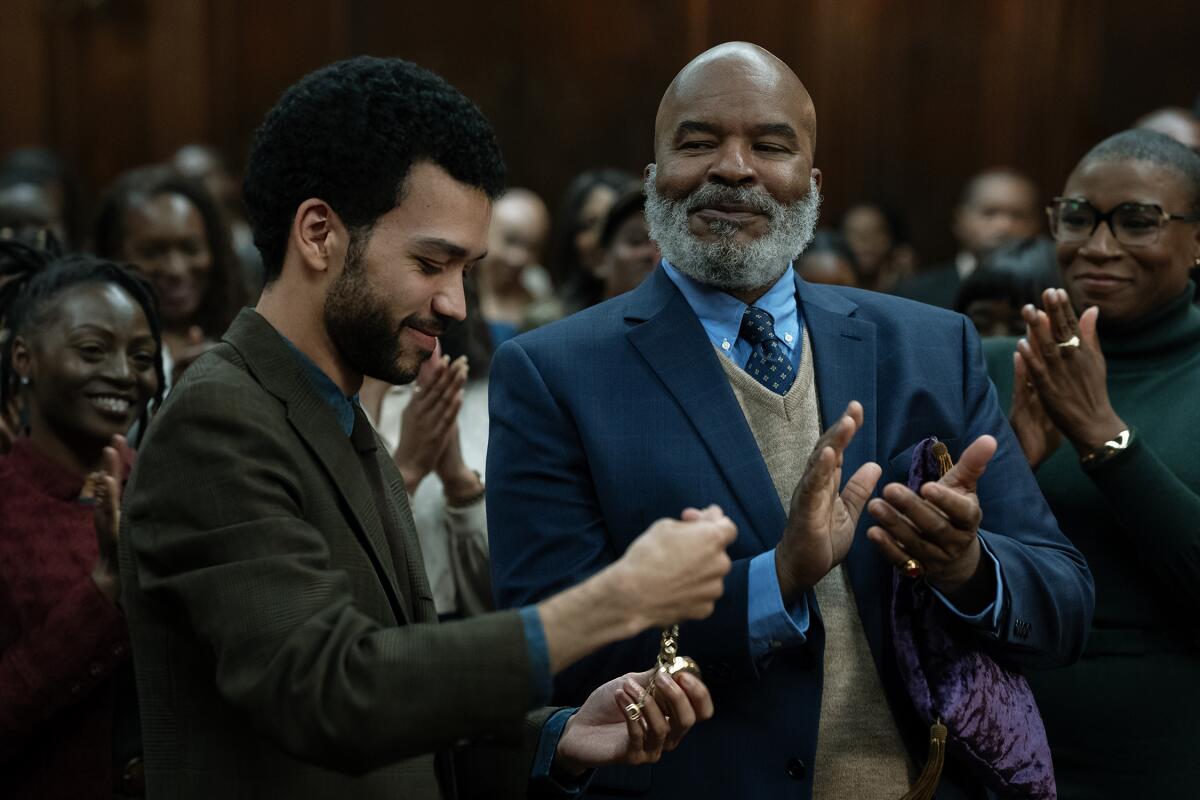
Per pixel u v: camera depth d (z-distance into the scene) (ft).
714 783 7.63
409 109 6.14
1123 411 10.14
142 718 6.13
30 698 8.25
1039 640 7.68
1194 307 10.61
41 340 9.37
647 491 7.89
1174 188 10.13
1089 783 9.74
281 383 6.21
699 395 8.06
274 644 5.47
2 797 8.57
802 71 28.66
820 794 7.80
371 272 6.13
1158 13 27.37
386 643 5.43
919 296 20.34
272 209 6.28
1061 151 27.86
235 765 5.97
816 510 6.96
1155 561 9.29
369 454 6.72
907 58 28.35
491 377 8.49
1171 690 9.63
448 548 11.15
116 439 9.38
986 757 7.59
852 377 8.24
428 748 5.41
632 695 6.60
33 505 9.18
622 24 29.45
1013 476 8.27
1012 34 27.91
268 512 5.78
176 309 13.64
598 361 8.23
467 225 6.22
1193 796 9.53
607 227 13.94
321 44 30.37
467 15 30.01
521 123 29.94
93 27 30.91
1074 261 10.39
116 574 8.39
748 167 8.09
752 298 8.45
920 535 7.23
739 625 7.34
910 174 28.45
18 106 31.01
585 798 7.75
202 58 30.63
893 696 7.86
